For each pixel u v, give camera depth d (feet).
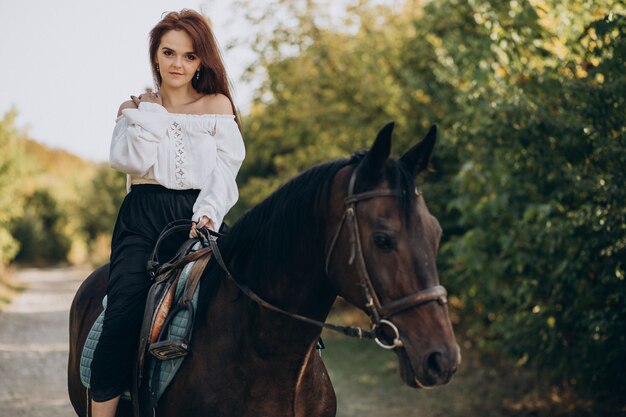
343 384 29.30
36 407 24.48
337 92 37.29
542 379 25.57
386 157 7.36
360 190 7.42
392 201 7.24
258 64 38.19
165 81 9.90
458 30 29.73
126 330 8.98
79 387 10.89
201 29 9.96
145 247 9.45
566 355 20.38
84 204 169.07
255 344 8.24
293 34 37.68
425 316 6.98
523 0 20.49
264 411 8.31
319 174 8.09
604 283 18.20
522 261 19.72
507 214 21.62
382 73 34.94
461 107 28.30
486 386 26.68
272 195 8.61
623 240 16.89
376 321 7.22
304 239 8.02
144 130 9.38
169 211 9.64
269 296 8.25
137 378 8.87
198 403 8.37
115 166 9.52
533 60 21.84
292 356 8.20
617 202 16.65
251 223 8.61
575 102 18.06
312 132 38.09
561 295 19.58
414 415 23.76
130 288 9.11
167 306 8.95
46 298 72.54
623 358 19.03
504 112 18.93
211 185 9.60
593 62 19.06
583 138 17.62
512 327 21.44
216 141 9.84
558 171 18.07
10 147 75.10
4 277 88.43
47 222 166.91
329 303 8.27
